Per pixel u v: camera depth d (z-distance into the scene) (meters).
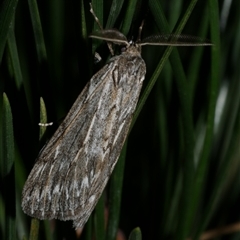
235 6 0.16
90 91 0.14
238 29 0.16
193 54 0.15
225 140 0.17
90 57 0.14
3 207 0.15
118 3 0.13
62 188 0.14
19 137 0.14
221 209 0.17
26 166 0.14
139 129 0.17
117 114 0.14
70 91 0.16
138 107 0.14
